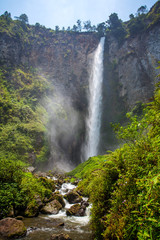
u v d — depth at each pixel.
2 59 43.19
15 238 3.82
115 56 52.66
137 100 42.28
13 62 45.62
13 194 5.60
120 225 1.98
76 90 51.34
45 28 62.66
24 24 57.69
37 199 6.44
